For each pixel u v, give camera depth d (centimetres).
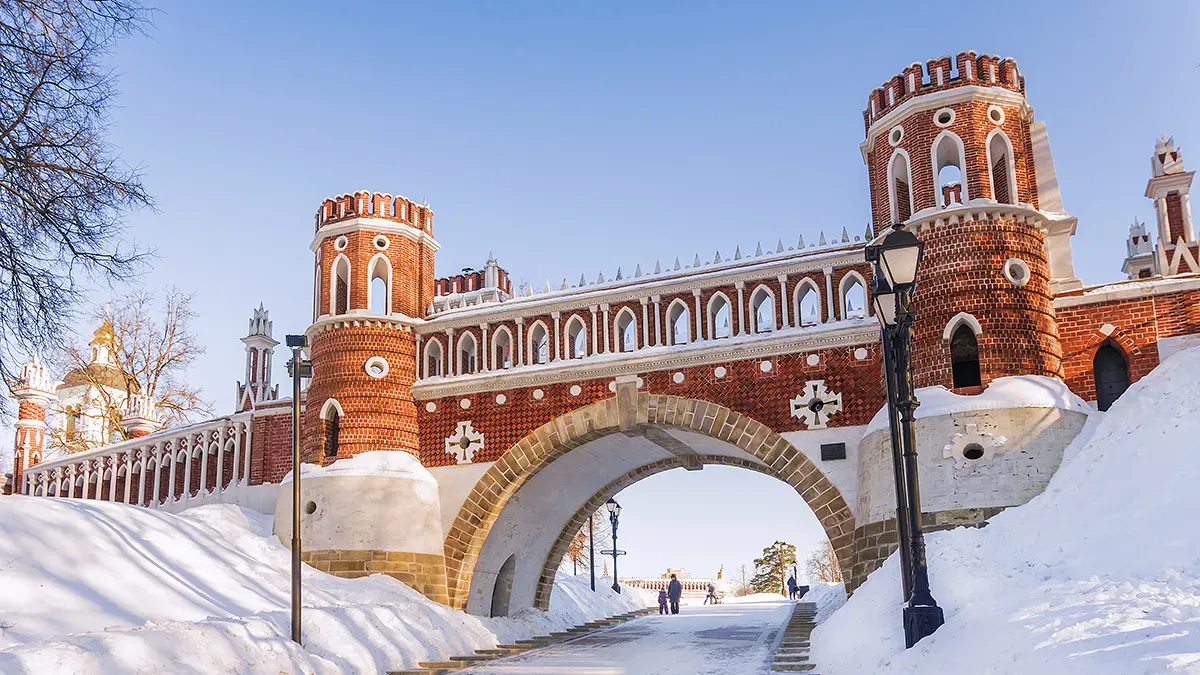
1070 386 2878
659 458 3956
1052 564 1917
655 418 3231
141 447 4825
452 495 3469
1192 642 1174
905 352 1803
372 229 3669
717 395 3169
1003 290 2780
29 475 5475
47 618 1917
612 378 3328
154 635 1834
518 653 2958
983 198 2847
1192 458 1977
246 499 4200
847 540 2923
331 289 3662
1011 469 2578
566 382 3397
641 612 5222
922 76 3006
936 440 2661
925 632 1722
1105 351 2920
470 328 3612
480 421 3494
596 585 5312
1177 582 1575
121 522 2647
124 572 2322
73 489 5209
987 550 2123
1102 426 2427
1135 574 1692
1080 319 2909
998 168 3009
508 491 3409
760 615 4609
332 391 3525
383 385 3534
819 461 2995
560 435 3356
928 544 2266
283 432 4206
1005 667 1392
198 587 2480
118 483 4956
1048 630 1430
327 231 3691
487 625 3362
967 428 2639
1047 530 2089
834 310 3092
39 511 2394
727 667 2427
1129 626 1334
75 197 1689
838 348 3050
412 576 3294
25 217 1644
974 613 1695
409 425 3556
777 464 3044
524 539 3816
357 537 3281
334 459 3469
